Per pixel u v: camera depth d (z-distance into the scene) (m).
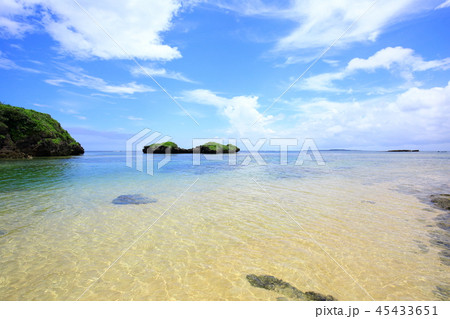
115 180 16.16
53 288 4.37
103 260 5.34
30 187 13.17
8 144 36.97
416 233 6.86
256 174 19.89
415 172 20.66
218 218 8.23
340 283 4.59
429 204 9.91
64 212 8.72
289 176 18.59
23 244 6.07
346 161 35.47
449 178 16.86
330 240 6.41
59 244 6.11
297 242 6.29
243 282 4.58
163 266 5.12
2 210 8.86
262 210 9.15
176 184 14.86
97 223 7.65
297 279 4.70
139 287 4.42
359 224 7.57
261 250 5.85
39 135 41.25
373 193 12.01
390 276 4.81
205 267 5.09
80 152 55.09
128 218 8.19
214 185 14.61
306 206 9.70
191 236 6.68
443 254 5.64
